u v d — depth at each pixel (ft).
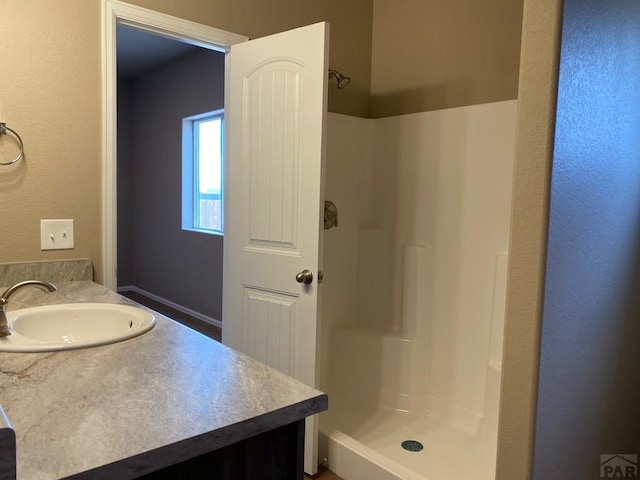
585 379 5.37
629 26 5.46
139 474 2.30
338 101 9.50
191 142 16.72
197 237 16.01
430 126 9.00
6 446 1.80
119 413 2.70
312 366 7.06
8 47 5.90
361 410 9.11
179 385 3.11
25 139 6.08
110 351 3.73
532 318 4.63
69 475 2.10
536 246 4.57
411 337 9.12
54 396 2.90
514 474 4.83
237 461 2.91
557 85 4.40
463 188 8.52
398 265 9.50
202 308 15.97
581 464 5.49
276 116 7.32
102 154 6.66
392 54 9.65
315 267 6.98
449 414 8.71
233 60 7.82
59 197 6.39
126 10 6.72
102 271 6.78
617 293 5.80
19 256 6.14
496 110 8.04
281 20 8.48
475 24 8.32
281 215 7.35
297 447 3.13
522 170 4.63
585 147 4.91
